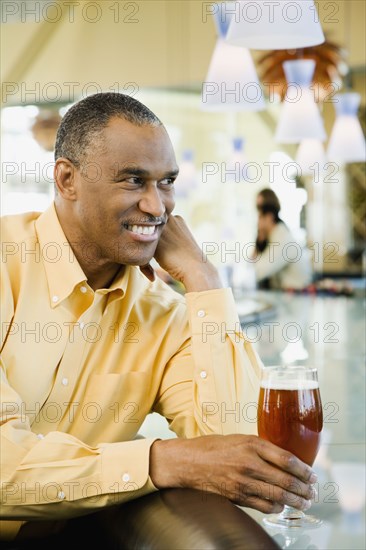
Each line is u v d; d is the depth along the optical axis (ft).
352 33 25.59
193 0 28.66
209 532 3.70
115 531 4.16
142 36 29.40
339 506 4.23
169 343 5.74
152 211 5.16
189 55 28.91
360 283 20.45
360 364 9.33
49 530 4.84
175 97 36.06
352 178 33.88
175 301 5.98
